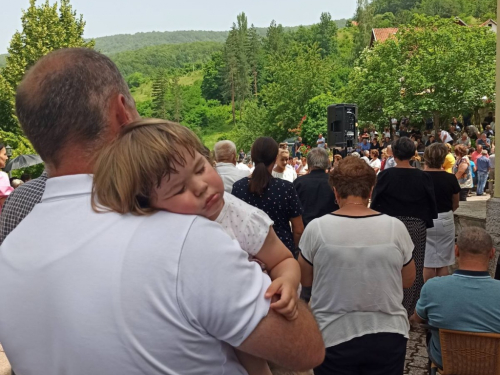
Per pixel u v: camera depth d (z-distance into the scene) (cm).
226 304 114
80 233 121
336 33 15112
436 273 581
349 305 283
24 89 132
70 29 4812
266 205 408
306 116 5478
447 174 553
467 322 301
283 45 14688
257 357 131
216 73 15638
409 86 3841
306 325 127
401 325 286
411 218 482
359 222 292
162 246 115
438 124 3934
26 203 179
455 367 304
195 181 123
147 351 112
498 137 567
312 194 529
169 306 112
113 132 135
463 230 317
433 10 14375
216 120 14250
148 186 121
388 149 1535
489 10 12444
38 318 117
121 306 112
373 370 285
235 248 120
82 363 113
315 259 294
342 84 8025
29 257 122
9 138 4241
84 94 130
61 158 132
